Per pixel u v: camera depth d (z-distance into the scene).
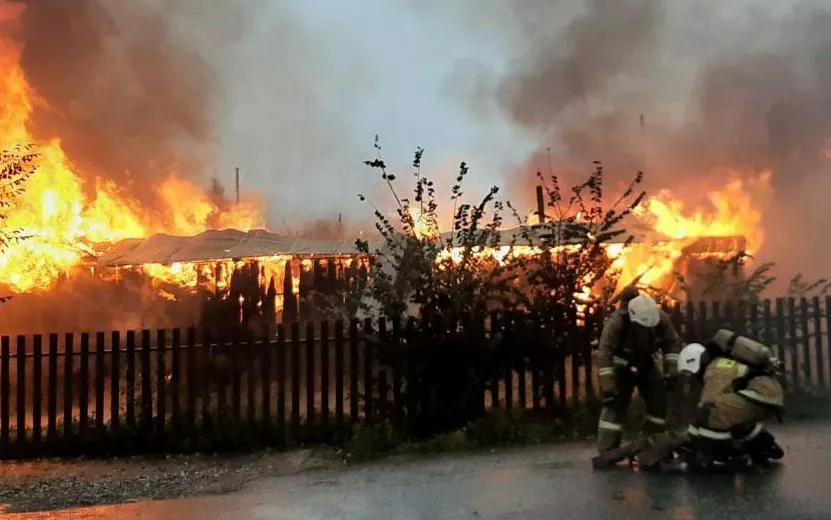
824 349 9.59
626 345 6.42
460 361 8.21
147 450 8.22
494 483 5.94
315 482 6.40
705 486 5.49
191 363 8.35
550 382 8.55
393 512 5.21
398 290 8.62
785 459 6.30
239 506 5.60
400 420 8.16
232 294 15.87
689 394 8.07
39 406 8.27
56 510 5.93
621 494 5.36
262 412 8.38
